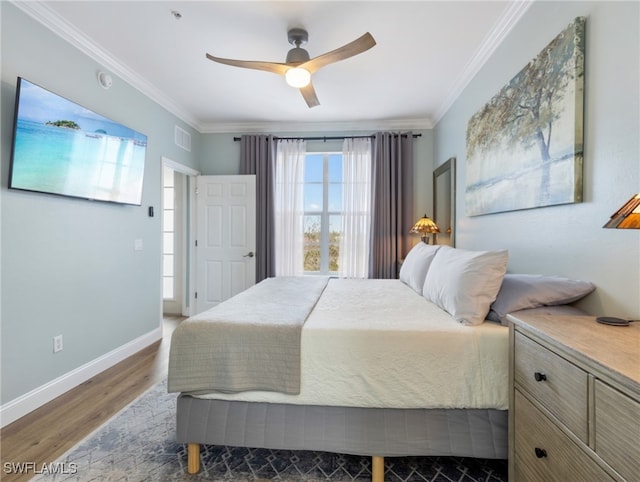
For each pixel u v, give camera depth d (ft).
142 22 7.07
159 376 8.21
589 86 4.63
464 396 4.56
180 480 4.75
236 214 13.87
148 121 10.48
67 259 7.45
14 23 6.20
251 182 13.74
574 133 4.79
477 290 5.13
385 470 4.99
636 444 2.26
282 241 14.05
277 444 4.78
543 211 5.73
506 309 4.90
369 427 4.68
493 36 7.43
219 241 13.98
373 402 4.63
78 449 5.38
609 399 2.50
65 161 7.11
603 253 4.42
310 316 5.64
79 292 7.79
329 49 8.07
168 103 11.47
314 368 4.72
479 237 8.57
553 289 4.77
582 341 3.10
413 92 10.64
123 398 7.08
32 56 6.55
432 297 6.61
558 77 5.14
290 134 14.19
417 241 13.44
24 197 6.43
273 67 7.09
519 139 6.33
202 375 4.82
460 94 10.14
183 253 14.74
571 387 2.95
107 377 8.16
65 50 7.30
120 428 5.97
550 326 3.63
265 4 6.47
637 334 3.31
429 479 4.80
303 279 10.23
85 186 7.69
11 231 6.19
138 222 10.05
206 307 14.07
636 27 3.90
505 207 6.91
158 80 9.92
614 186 4.22
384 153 13.41
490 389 4.56
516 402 4.02
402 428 4.65
